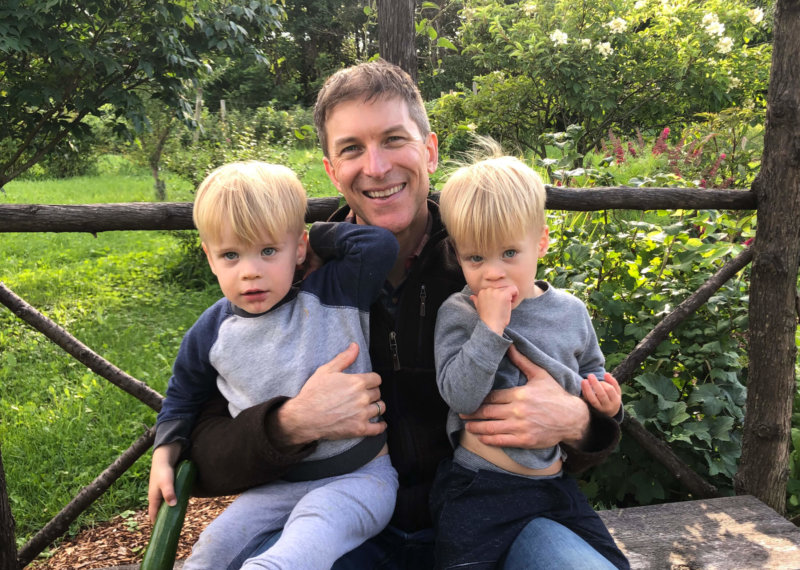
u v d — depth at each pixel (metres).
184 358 1.52
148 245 8.88
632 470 2.81
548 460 1.48
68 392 4.37
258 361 1.45
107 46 5.54
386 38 3.45
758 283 2.35
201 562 1.35
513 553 1.39
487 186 1.43
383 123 1.53
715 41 7.56
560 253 3.12
